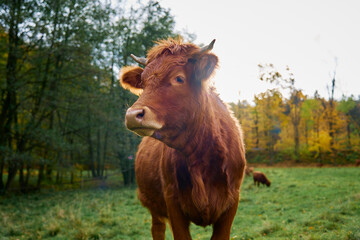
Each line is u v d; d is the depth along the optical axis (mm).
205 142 2555
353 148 50375
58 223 7730
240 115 50406
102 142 25391
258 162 51312
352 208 7035
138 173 4180
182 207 2709
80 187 20578
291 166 46094
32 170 21000
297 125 47594
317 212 7695
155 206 3883
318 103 46750
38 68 16516
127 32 21516
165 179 2852
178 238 2734
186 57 2330
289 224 6742
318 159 47781
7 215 9562
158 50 2412
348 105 46031
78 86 18359
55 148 16438
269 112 45188
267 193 13711
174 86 2258
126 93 18578
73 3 15680
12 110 16172
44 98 16281
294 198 11250
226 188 2664
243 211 9523
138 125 2031
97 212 9953
